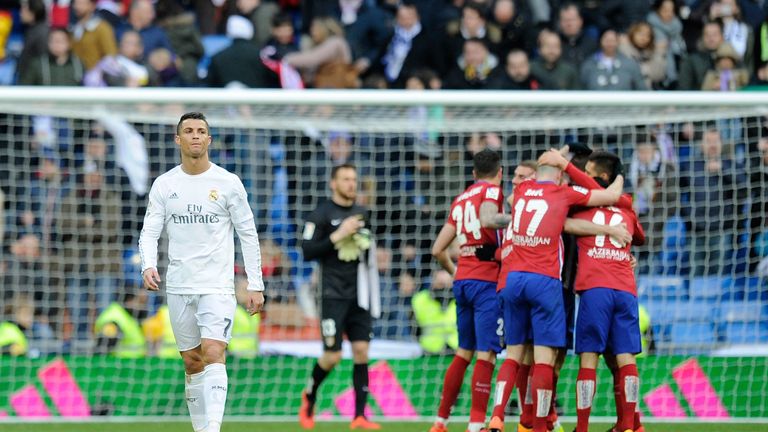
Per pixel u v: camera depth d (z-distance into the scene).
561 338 27.52
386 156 44.44
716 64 50.50
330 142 45.88
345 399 38.28
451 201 44.03
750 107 40.84
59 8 54.56
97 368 38.12
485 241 30.08
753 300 43.09
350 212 35.22
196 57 51.66
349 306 34.88
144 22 50.66
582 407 28.12
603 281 28.00
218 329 24.81
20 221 45.00
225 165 46.28
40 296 42.78
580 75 49.44
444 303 41.19
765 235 43.34
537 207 27.72
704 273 43.97
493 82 48.84
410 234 44.78
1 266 42.25
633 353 28.25
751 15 54.00
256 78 48.72
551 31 49.00
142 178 44.50
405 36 53.47
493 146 45.09
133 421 36.53
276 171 46.75
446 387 30.81
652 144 43.41
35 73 48.03
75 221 43.12
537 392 27.38
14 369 37.72
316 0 55.16
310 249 34.62
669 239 43.94
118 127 44.06
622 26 53.75
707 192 43.12
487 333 29.80
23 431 33.53
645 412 37.47
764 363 38.28
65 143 47.19
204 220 24.94
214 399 24.39
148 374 38.38
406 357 39.16
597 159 29.84
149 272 24.64
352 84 50.16
